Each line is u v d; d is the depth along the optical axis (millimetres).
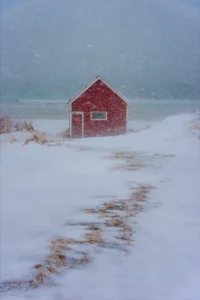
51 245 2428
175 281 2070
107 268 2180
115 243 2404
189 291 1964
